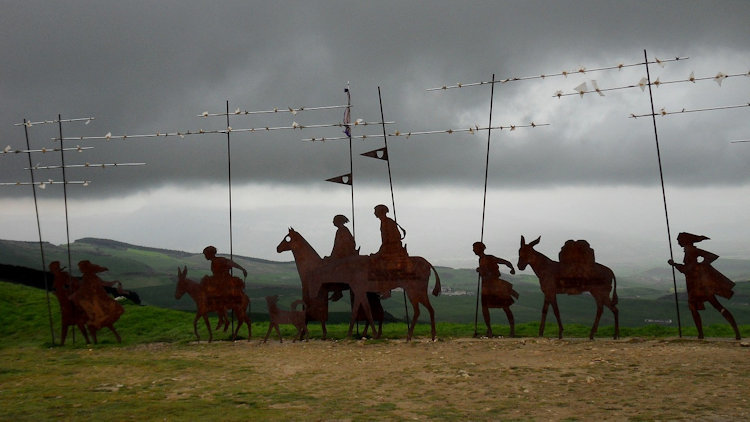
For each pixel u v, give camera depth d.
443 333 24.14
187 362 19.06
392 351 20.20
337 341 22.94
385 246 22.89
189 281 24.41
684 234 21.03
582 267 21.94
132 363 18.91
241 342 23.86
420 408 12.27
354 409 12.27
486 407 12.22
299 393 13.99
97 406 12.77
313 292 23.34
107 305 25.02
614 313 21.89
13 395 14.05
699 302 20.50
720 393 12.70
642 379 14.43
